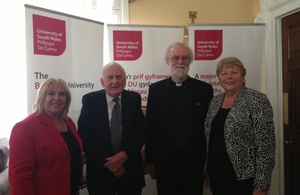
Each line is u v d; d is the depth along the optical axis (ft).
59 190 4.88
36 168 4.82
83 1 10.00
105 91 6.52
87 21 8.47
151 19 10.62
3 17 9.30
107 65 6.35
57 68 7.73
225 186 5.71
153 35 9.12
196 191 6.67
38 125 4.88
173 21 10.74
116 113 6.35
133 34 9.04
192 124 6.65
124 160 6.01
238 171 5.42
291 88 8.82
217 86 9.07
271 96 9.52
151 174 7.43
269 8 9.39
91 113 6.34
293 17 8.64
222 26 9.02
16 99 9.53
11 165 4.62
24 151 4.63
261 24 9.11
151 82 9.17
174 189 6.84
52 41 7.57
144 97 9.18
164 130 6.77
